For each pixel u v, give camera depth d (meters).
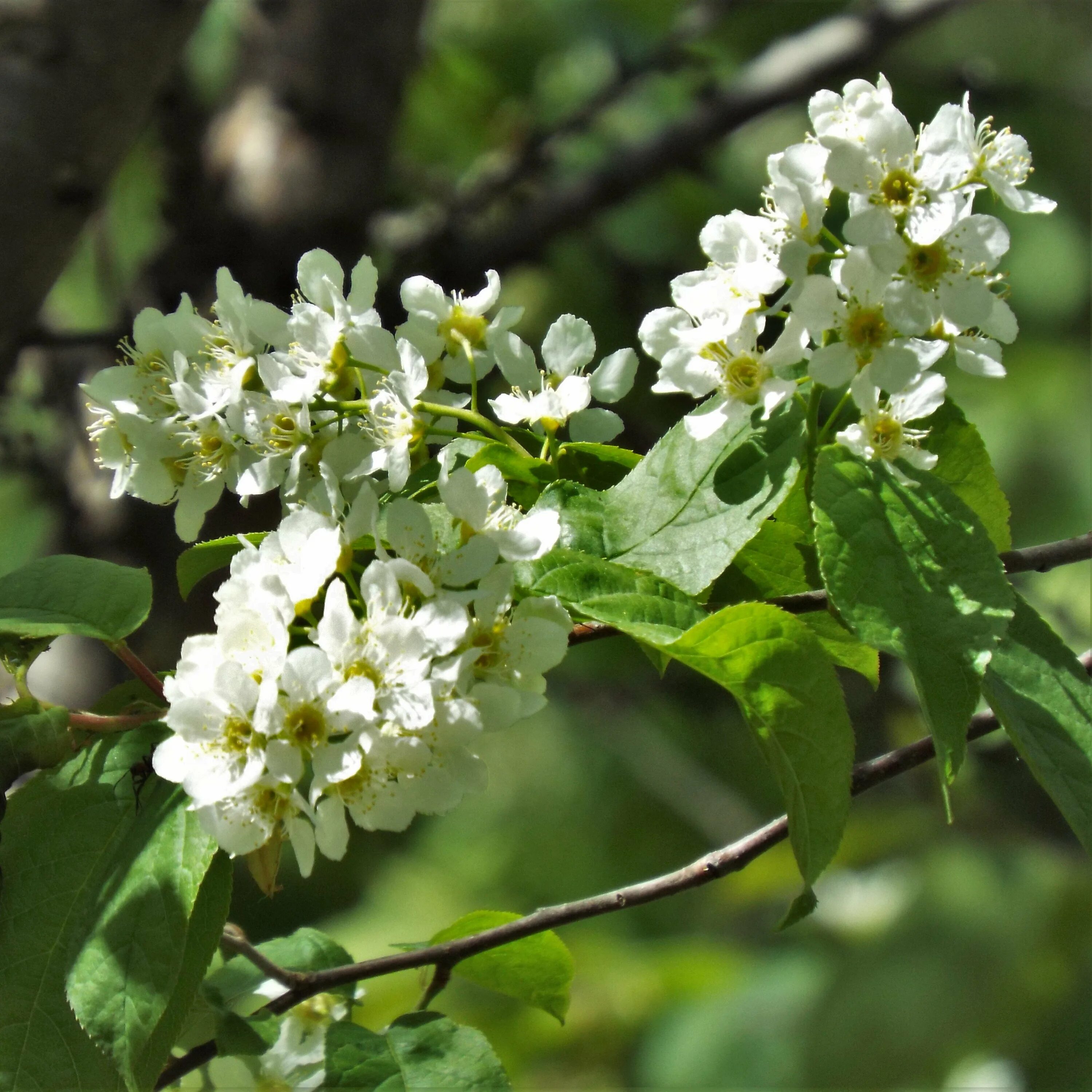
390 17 1.30
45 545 1.25
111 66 0.88
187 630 1.17
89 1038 0.66
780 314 0.67
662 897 0.69
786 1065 1.42
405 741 0.65
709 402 0.67
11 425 1.19
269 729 0.64
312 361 0.68
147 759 0.67
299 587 0.66
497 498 0.67
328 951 0.73
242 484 0.68
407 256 1.33
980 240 0.66
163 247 1.27
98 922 0.65
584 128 1.38
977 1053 1.41
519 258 1.36
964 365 0.68
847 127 0.67
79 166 0.89
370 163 1.29
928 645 0.65
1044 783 0.66
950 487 0.67
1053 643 0.68
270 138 1.28
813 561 0.68
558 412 0.70
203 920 0.66
